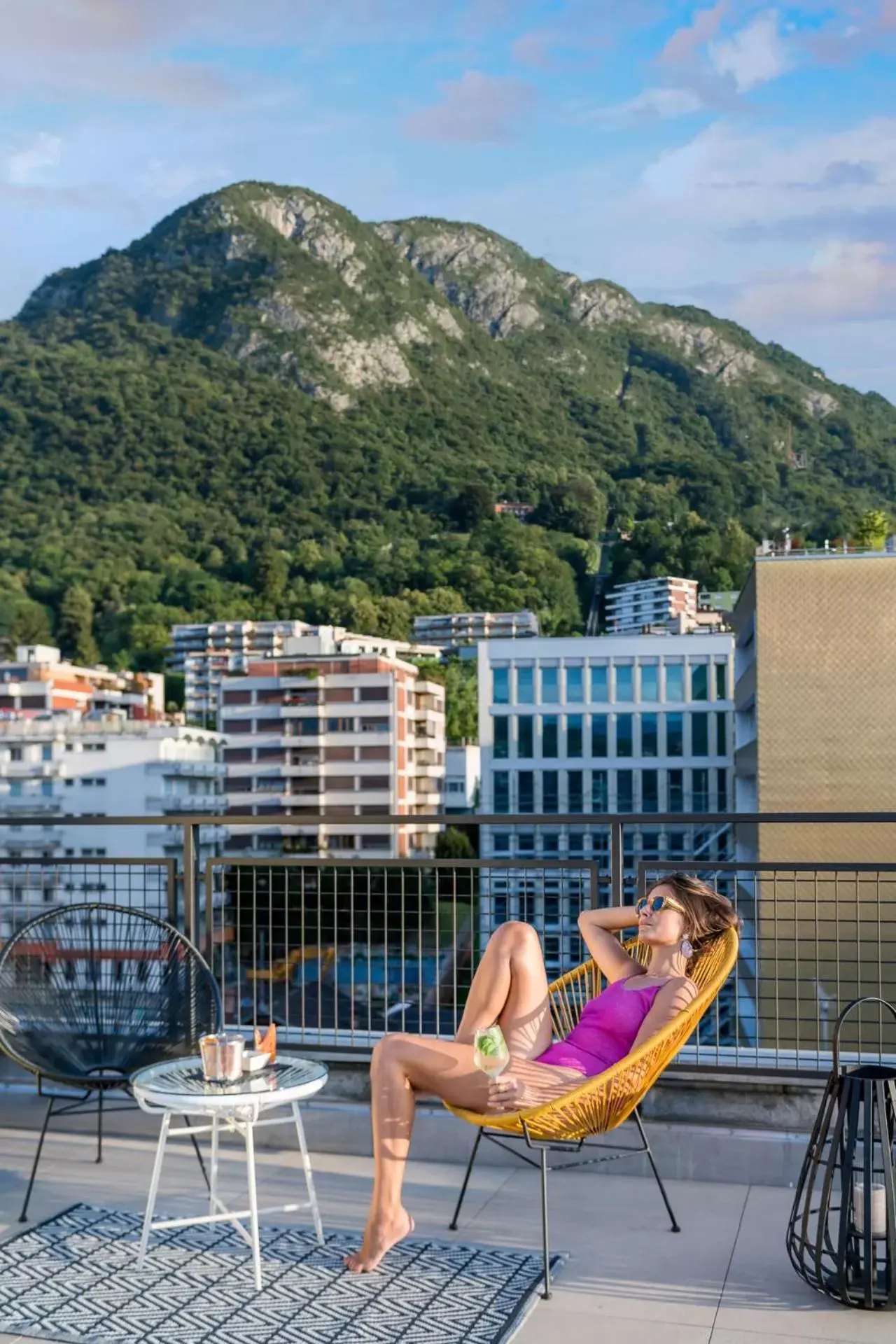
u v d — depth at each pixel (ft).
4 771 271.49
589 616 353.51
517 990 11.11
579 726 200.03
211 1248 10.91
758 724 125.29
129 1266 10.52
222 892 14.30
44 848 270.05
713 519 393.91
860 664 124.36
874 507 410.52
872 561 124.77
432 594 349.41
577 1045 10.89
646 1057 10.11
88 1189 12.46
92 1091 14.42
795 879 13.11
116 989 13.14
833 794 123.95
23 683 304.50
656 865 13.26
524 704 201.26
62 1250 10.88
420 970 13.79
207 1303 9.78
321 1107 13.76
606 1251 10.80
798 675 125.18
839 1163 9.57
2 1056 15.08
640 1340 9.07
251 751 294.66
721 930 11.28
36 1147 13.85
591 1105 10.01
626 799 198.80
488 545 354.54
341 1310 9.63
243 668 324.39
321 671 294.25
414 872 13.84
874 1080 9.51
